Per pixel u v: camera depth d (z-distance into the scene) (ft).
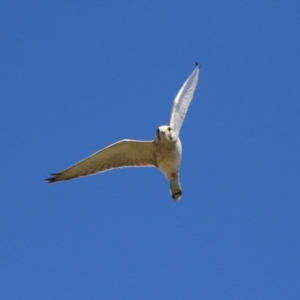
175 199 52.90
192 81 58.08
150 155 52.19
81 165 52.16
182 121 56.08
